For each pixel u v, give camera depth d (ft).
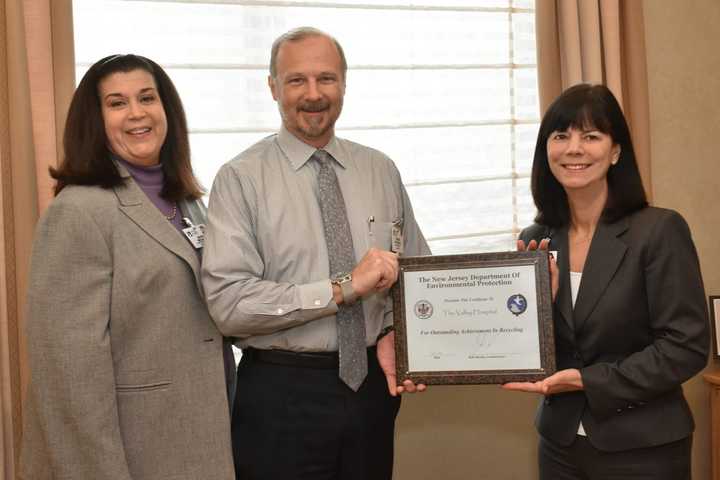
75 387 5.30
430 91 9.16
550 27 8.79
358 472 6.32
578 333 6.07
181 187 6.22
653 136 9.79
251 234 6.25
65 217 5.41
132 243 5.61
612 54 9.02
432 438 9.08
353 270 6.10
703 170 10.03
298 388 6.16
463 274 6.16
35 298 5.36
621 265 5.90
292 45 6.29
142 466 5.64
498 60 9.46
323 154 6.53
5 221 6.96
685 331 5.73
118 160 5.89
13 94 6.78
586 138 5.94
